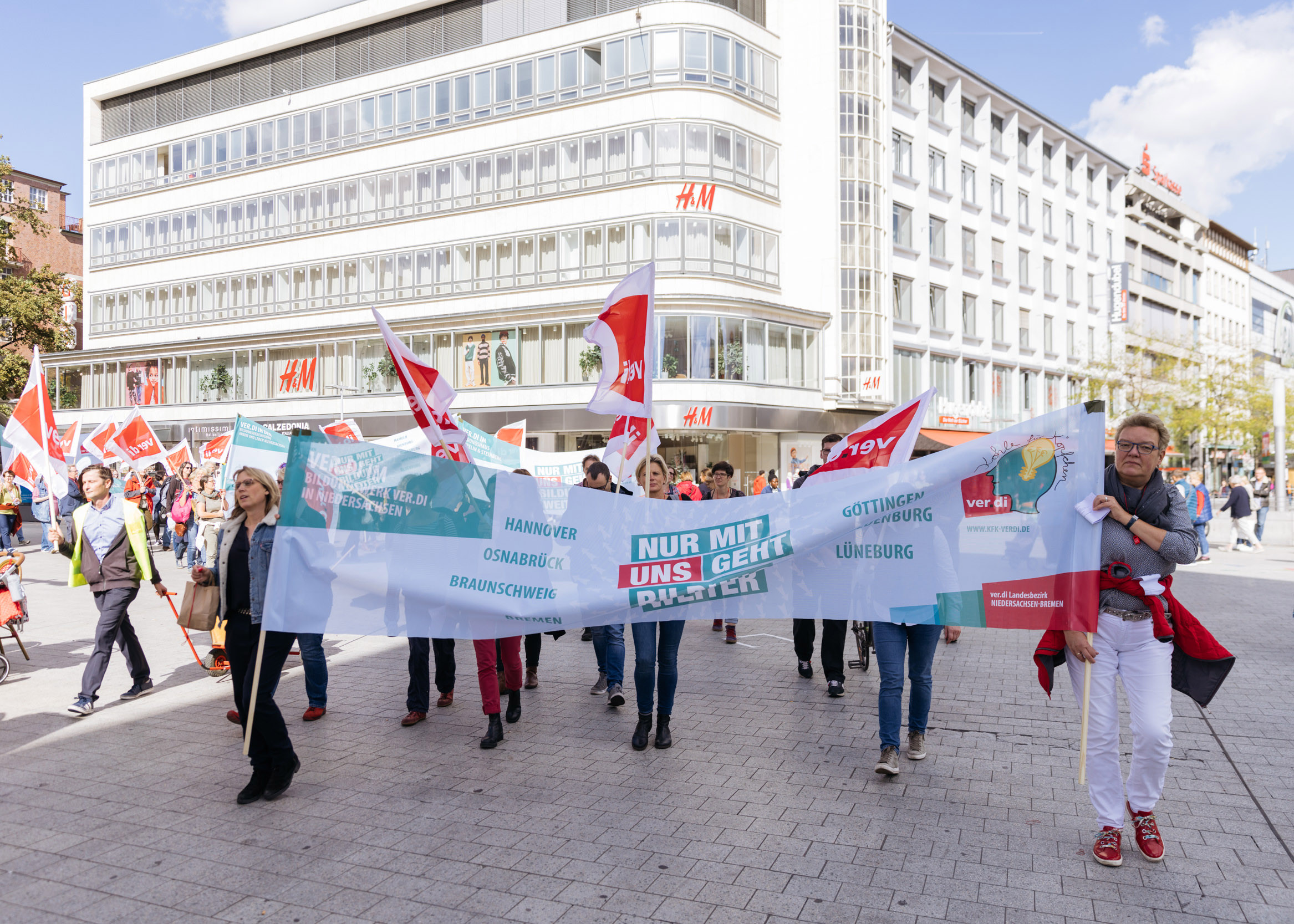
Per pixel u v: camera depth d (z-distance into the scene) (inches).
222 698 300.5
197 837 183.3
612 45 1200.8
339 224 1393.9
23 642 403.9
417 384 285.4
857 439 245.8
